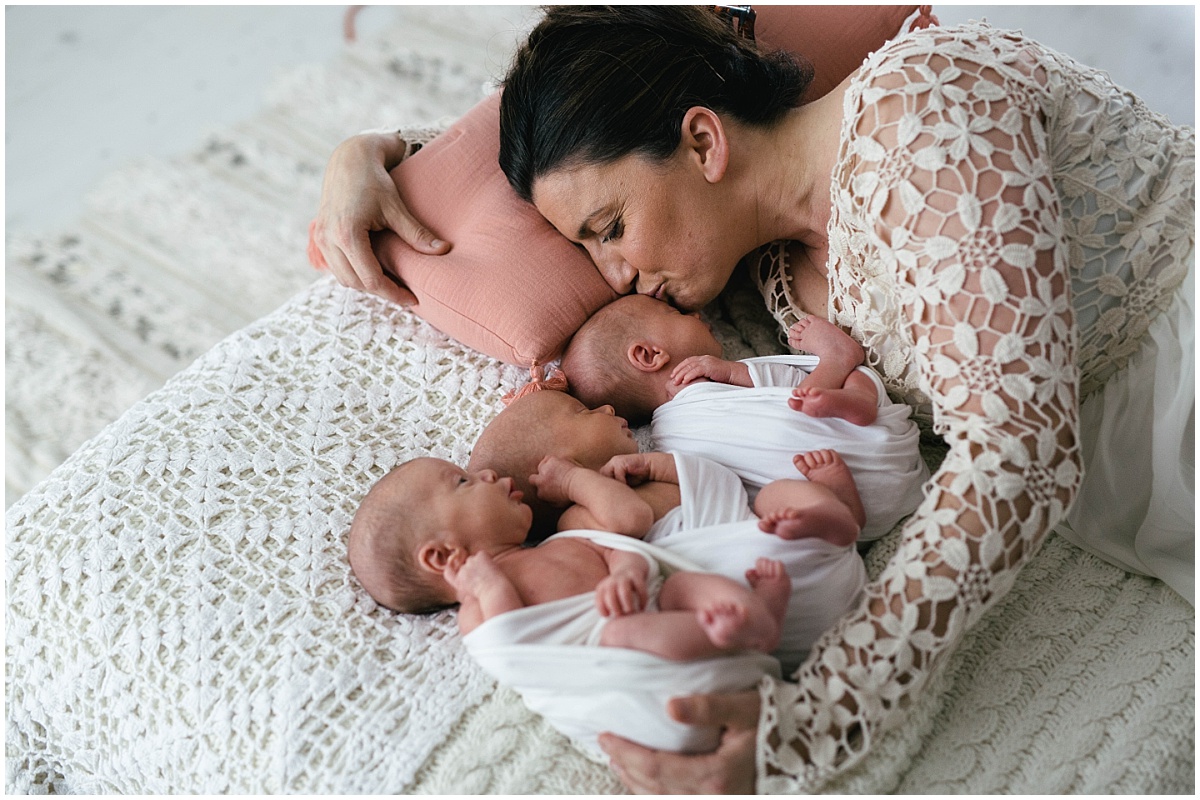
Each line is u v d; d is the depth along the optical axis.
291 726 0.99
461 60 2.71
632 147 1.13
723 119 1.15
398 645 1.05
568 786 0.95
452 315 1.32
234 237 2.32
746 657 0.89
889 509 1.09
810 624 0.97
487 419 1.27
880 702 0.90
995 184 0.95
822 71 1.44
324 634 1.05
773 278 1.34
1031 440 0.93
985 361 0.94
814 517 0.97
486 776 0.96
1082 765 0.95
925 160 0.97
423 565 1.03
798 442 1.09
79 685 1.08
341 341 1.37
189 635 1.06
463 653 1.05
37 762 1.16
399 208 1.37
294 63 2.77
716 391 1.16
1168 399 1.09
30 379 2.06
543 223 1.33
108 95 2.73
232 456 1.21
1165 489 1.08
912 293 0.99
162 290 2.22
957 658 1.03
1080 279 1.08
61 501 1.18
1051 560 1.12
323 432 1.25
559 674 0.89
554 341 1.28
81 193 2.46
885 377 1.17
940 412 0.99
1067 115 1.06
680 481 1.05
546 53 1.16
